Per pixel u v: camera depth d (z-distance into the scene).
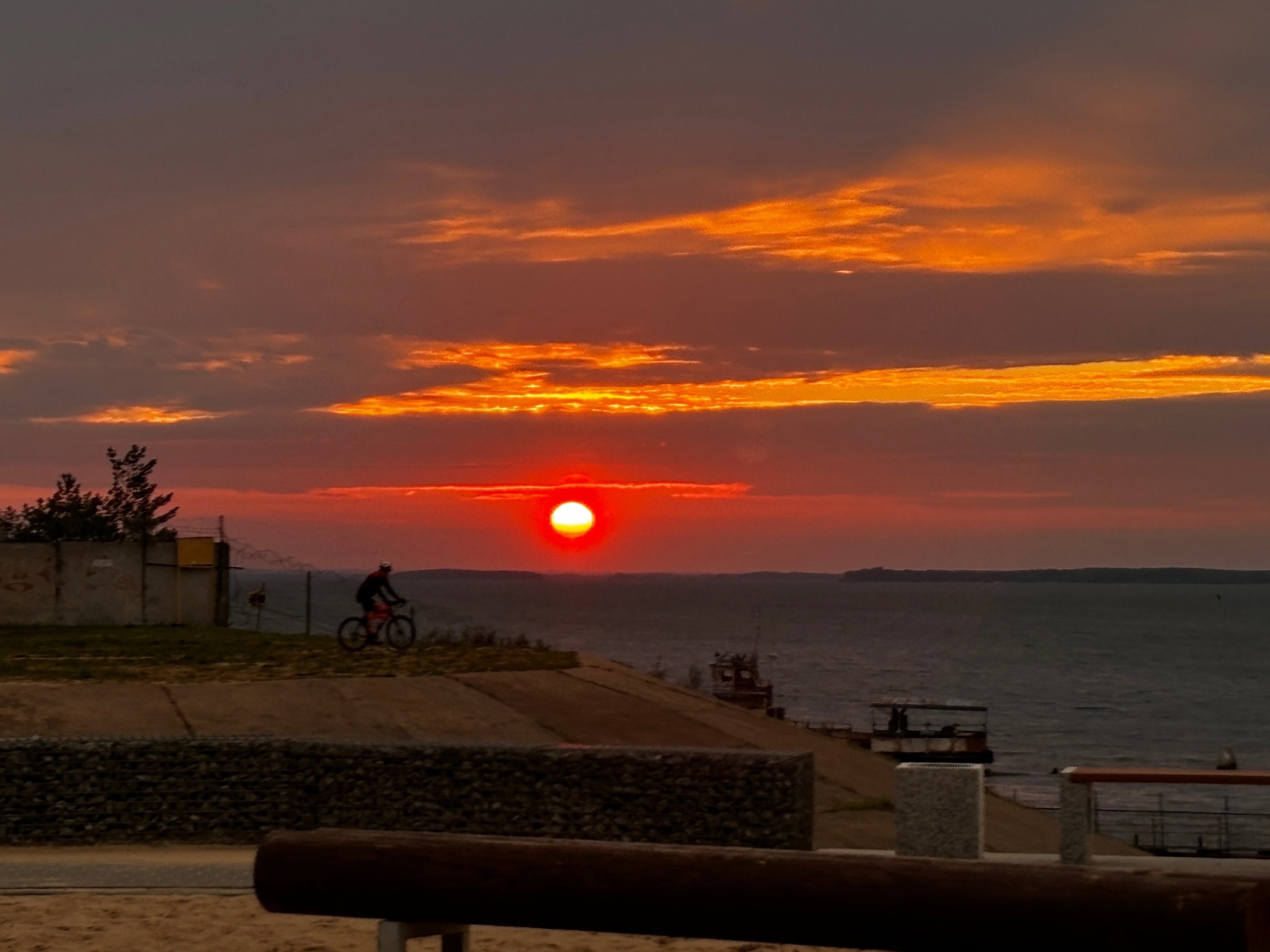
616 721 23.12
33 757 15.84
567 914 5.36
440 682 24.56
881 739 62.12
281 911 5.80
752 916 5.07
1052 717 105.38
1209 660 179.62
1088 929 4.61
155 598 38.22
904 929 4.87
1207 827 49.94
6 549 37.53
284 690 23.22
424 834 5.73
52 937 9.95
